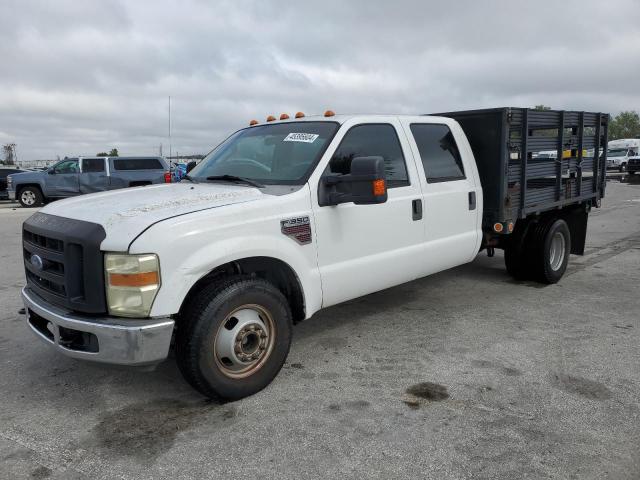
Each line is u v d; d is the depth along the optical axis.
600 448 3.10
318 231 4.11
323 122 4.58
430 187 5.07
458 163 5.50
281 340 3.88
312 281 4.09
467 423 3.40
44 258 3.61
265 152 4.59
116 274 3.21
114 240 3.21
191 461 3.04
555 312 5.68
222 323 3.53
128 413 3.62
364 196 3.85
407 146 4.95
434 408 3.60
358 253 4.44
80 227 3.35
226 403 3.71
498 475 2.86
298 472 2.92
